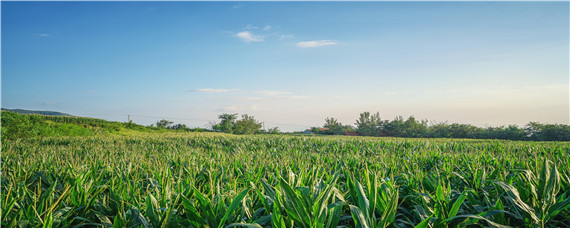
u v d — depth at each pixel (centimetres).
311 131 6838
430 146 1456
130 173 501
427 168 727
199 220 250
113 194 326
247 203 310
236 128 4981
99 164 619
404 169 604
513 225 300
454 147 1415
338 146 1489
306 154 1073
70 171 462
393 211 242
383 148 1362
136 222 268
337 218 246
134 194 354
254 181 436
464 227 277
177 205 310
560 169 467
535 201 283
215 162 686
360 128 6072
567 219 297
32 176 488
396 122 5512
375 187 257
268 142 1669
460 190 435
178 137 2102
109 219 317
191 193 328
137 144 1631
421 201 331
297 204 232
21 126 2359
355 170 631
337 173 314
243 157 844
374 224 239
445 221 246
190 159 697
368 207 243
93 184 402
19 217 274
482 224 287
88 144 1596
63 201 329
